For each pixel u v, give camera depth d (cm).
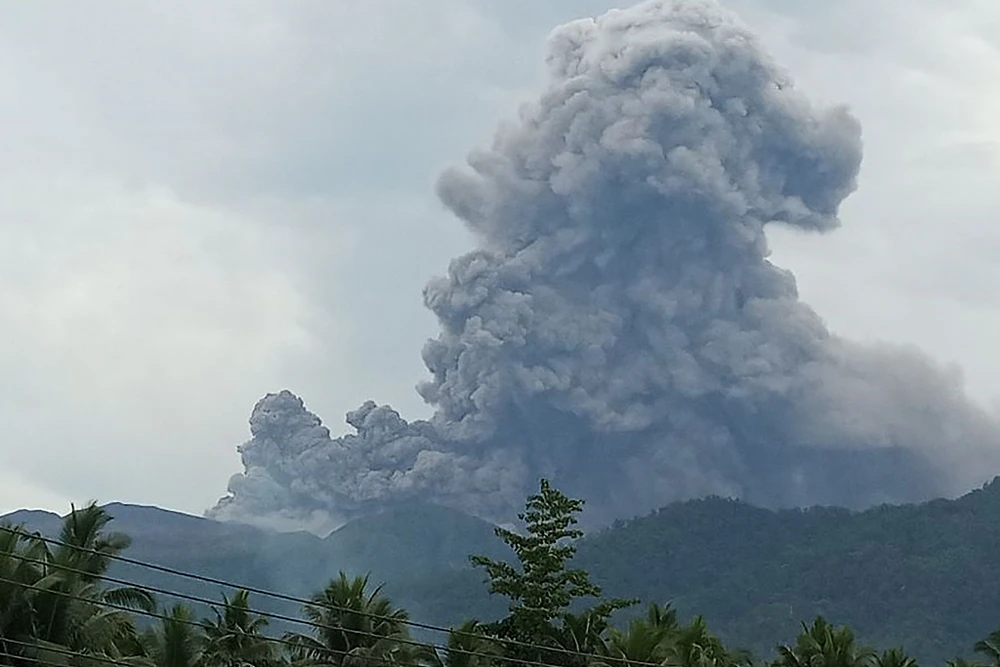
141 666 5775
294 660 7725
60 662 5247
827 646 9194
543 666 7856
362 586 7719
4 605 5384
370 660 7238
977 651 11312
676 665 7331
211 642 7200
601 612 8681
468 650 7588
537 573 8775
